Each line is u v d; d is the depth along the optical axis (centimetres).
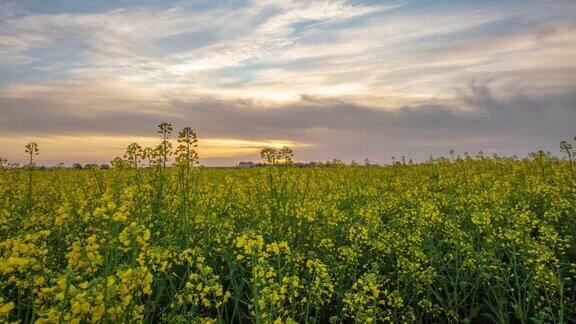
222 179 1605
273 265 651
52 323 311
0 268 335
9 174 1205
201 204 914
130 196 422
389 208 1115
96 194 955
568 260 755
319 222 891
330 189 1329
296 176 1216
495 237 755
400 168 1980
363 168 2012
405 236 849
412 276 653
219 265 737
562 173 1362
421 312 650
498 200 993
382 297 672
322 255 759
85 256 385
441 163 1923
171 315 462
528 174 1557
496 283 679
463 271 707
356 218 925
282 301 493
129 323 341
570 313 612
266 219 897
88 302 319
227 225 798
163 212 803
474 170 1680
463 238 792
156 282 569
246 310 609
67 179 1502
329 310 628
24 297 500
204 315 585
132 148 830
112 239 395
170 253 598
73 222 749
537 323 553
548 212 915
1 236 781
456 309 624
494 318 610
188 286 449
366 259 776
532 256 649
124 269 363
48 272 440
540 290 676
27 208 950
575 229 850
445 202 1028
